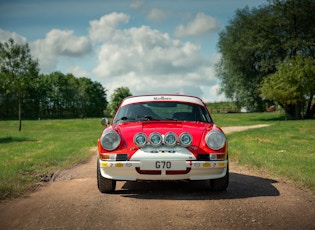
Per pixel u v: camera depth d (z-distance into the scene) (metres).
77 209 4.89
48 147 17.12
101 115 136.62
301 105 48.31
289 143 15.70
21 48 32.31
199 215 4.50
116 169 5.47
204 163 5.40
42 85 124.25
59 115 129.00
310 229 3.94
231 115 63.31
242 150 12.84
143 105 6.79
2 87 32.78
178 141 5.51
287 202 5.20
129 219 4.36
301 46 45.91
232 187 6.42
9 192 6.10
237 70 50.28
